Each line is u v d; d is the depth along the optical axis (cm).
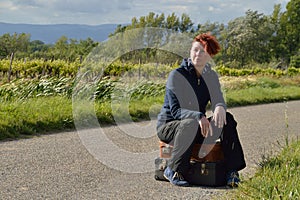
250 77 2941
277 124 1209
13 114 993
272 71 3903
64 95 1280
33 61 2183
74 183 590
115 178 623
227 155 589
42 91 1304
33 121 966
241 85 2470
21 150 771
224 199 518
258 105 1806
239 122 1238
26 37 5841
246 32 6669
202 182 590
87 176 627
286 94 2214
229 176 589
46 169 653
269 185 502
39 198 523
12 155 731
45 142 848
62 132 959
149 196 544
